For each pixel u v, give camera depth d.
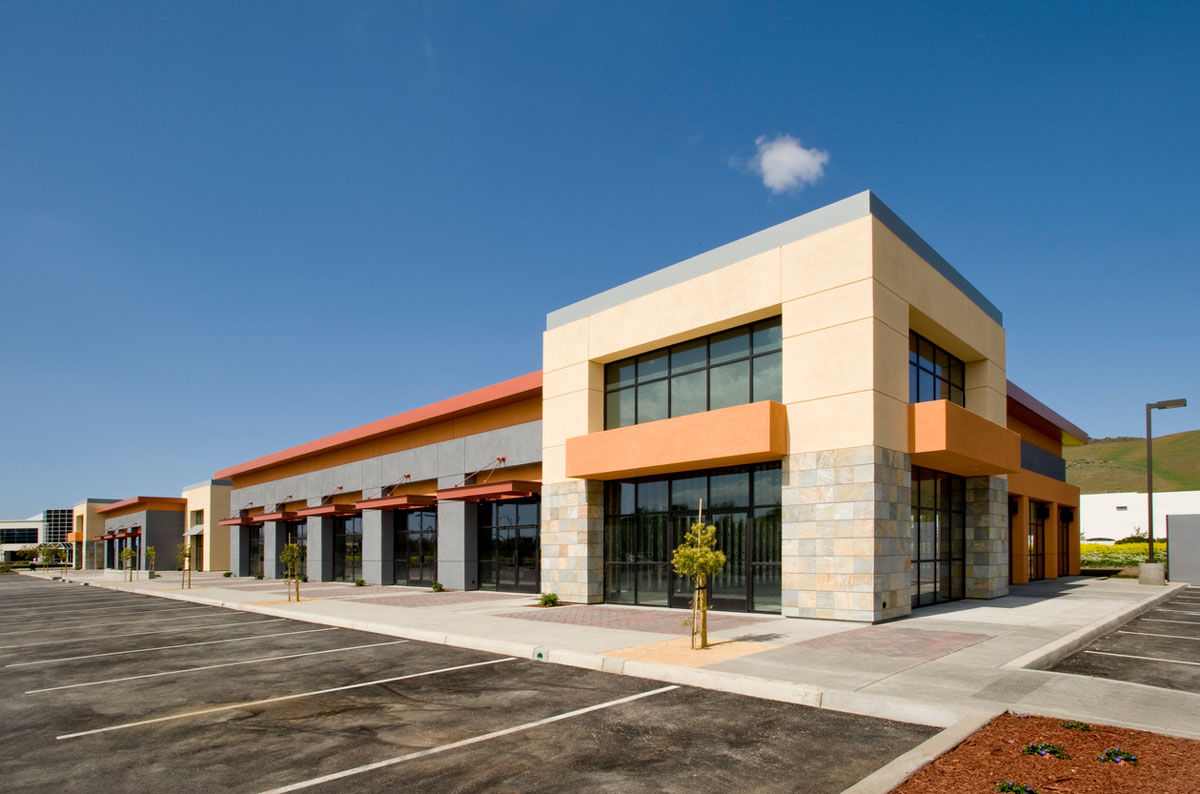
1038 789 5.32
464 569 26.84
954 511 19.92
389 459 32.91
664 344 19.80
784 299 16.62
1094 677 9.41
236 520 45.75
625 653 11.30
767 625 14.48
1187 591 25.92
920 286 17.31
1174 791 5.25
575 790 5.95
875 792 5.36
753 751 6.84
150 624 19.38
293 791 6.12
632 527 20.38
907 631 13.18
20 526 120.44
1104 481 143.50
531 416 24.94
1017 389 26.44
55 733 8.18
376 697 9.59
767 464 17.16
